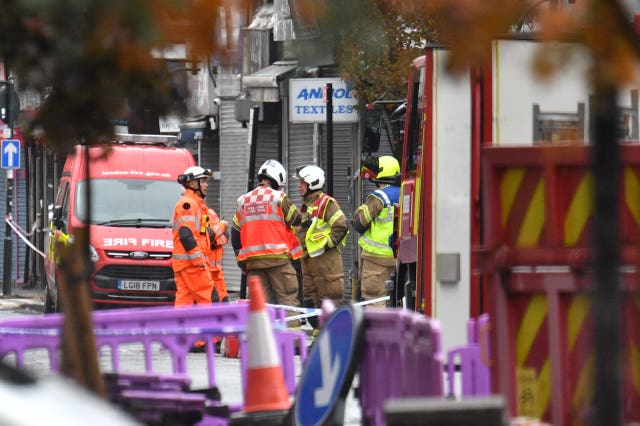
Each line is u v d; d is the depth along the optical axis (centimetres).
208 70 1978
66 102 2136
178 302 5603
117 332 2969
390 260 5622
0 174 11762
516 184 2017
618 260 1553
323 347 2461
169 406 2661
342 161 8044
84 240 2327
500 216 2023
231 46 1739
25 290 10462
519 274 2025
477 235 3509
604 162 1549
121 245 6619
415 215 4284
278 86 7919
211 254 5781
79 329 2288
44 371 4231
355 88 6306
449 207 3512
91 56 1936
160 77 2055
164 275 6644
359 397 2497
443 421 1695
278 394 2600
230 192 9575
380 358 2383
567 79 1425
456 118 3503
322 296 5875
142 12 1706
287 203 5691
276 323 3059
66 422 1317
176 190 6938
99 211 6794
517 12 1412
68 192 6938
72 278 2297
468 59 1420
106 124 2203
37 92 2142
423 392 2142
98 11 1733
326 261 5841
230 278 9681
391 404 1703
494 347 2058
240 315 3052
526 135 3444
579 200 1994
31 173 11694
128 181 6912
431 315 3519
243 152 9381
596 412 1557
